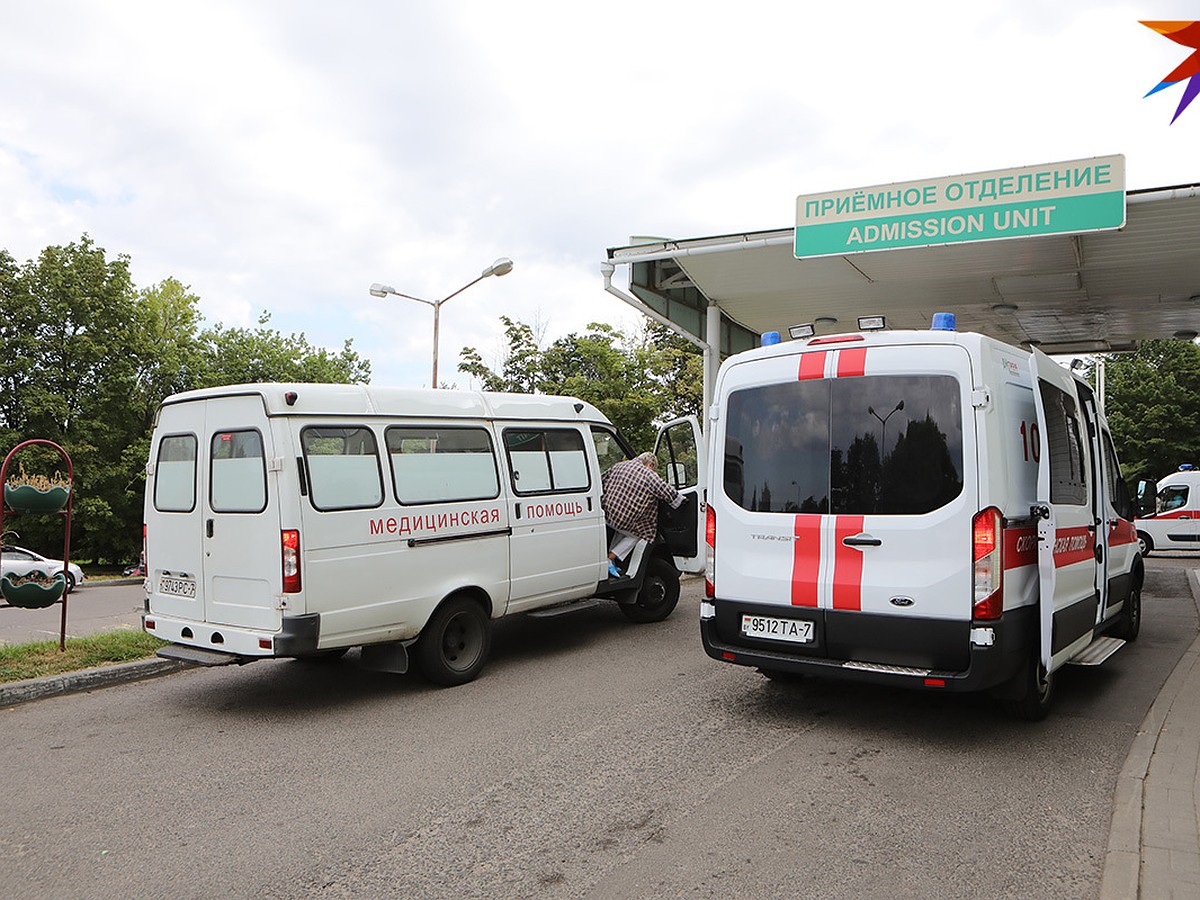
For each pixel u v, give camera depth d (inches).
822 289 535.2
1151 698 249.0
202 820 164.4
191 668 300.0
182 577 255.8
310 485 235.9
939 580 196.2
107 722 233.5
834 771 187.2
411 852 148.9
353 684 273.7
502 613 291.0
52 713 243.1
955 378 200.2
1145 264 463.8
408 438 265.0
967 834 154.1
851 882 136.1
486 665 296.5
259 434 235.6
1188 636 347.9
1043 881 136.3
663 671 281.6
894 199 388.8
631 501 338.6
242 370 1478.8
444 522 269.0
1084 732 214.8
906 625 199.6
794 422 221.8
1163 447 1378.0
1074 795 172.6
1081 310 579.2
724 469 233.3
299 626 229.1
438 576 265.6
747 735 212.8
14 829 161.0
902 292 537.6
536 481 309.0
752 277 511.8
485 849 149.7
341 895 134.0
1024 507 206.5
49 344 1208.8
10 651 295.6
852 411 213.2
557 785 180.2
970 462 195.9
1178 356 1433.3
